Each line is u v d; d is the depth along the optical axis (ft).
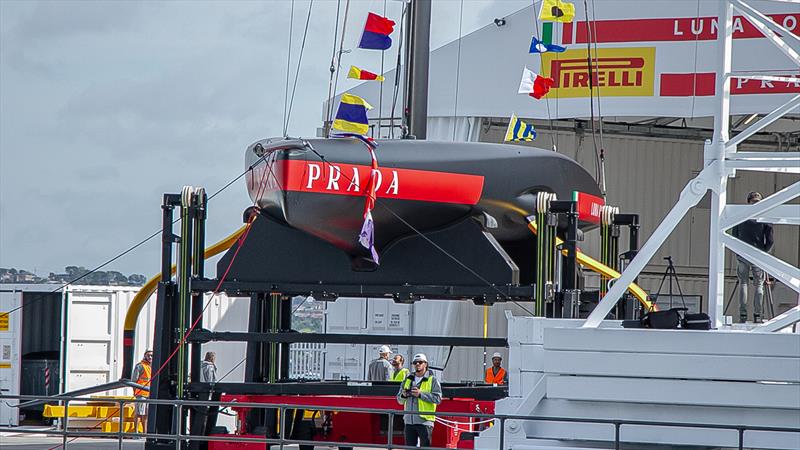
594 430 53.26
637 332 51.67
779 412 50.55
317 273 72.69
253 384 72.74
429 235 73.67
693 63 139.13
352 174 69.97
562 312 70.64
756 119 166.61
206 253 76.69
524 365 56.80
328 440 87.35
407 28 89.20
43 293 141.59
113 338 140.15
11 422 139.33
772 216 57.72
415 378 79.20
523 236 80.48
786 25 136.87
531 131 100.22
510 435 54.75
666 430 51.98
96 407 134.92
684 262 177.47
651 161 175.73
